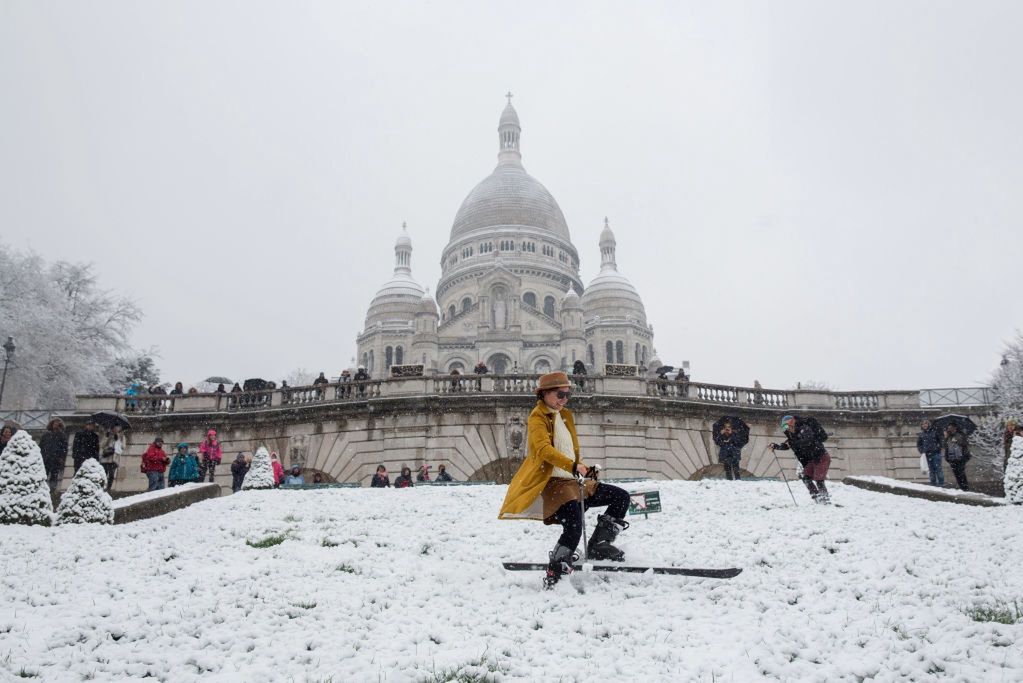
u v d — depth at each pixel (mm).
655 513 14164
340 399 32156
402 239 128750
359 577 9961
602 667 6781
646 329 113062
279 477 24891
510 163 138875
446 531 12750
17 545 12391
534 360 103562
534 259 120812
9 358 42875
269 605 8602
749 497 16188
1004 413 32719
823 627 7730
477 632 7617
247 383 35844
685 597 8672
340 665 6781
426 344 102500
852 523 12867
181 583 9602
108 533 13734
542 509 9008
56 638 7473
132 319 55406
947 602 8430
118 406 33500
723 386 33375
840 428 33094
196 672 6746
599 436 30703
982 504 16359
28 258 48312
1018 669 6469
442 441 30578
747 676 6570
